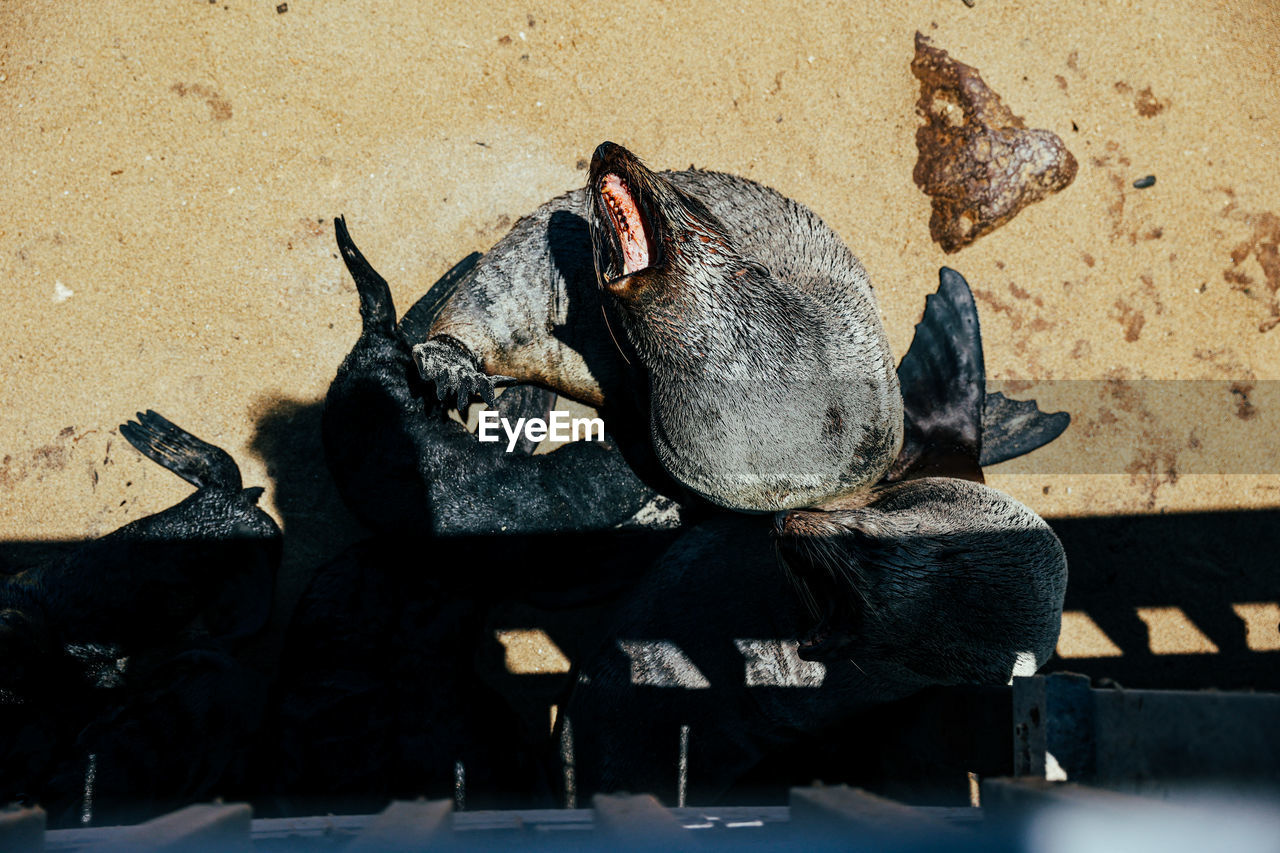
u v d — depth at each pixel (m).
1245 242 5.39
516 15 5.29
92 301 4.99
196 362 5.00
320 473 4.97
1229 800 1.87
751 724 3.94
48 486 4.86
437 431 4.47
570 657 4.89
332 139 5.16
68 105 5.07
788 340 3.42
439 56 5.25
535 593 4.57
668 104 5.32
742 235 3.90
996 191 5.16
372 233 5.14
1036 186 5.22
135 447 4.81
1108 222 5.36
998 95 5.35
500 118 5.26
